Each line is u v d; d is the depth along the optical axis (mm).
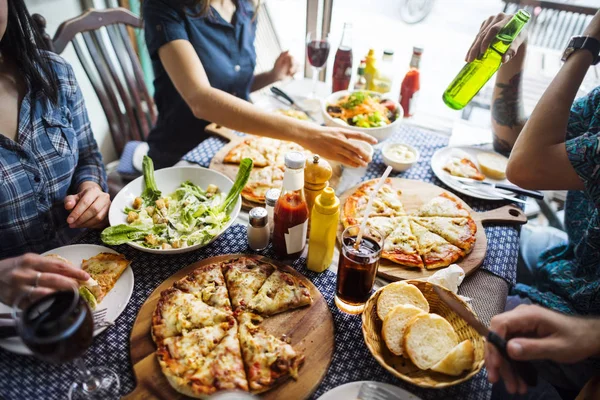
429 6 2744
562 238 1718
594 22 1061
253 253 1106
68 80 1304
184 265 1065
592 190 978
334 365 852
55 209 1309
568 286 1233
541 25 2121
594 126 1148
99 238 1138
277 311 917
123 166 2016
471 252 1128
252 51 1905
